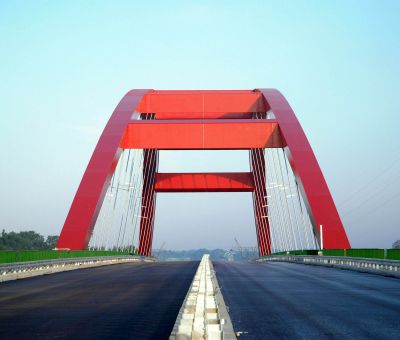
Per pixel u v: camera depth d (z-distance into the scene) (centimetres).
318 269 4200
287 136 6175
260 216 8231
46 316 1313
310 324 1226
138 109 6919
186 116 7238
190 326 556
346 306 1588
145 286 2298
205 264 2766
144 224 8244
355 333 1100
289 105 6656
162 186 8281
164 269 4066
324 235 5519
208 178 8219
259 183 8088
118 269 4109
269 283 2577
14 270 2836
